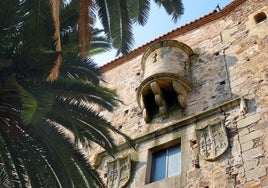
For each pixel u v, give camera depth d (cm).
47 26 977
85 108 1048
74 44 1072
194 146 1203
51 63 1024
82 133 1109
